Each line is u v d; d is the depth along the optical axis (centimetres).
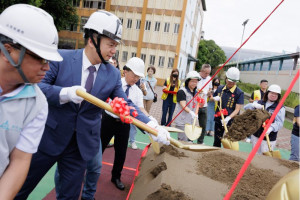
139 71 278
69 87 161
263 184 179
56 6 1609
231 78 386
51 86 160
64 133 169
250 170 199
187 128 300
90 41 167
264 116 231
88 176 234
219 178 180
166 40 2091
